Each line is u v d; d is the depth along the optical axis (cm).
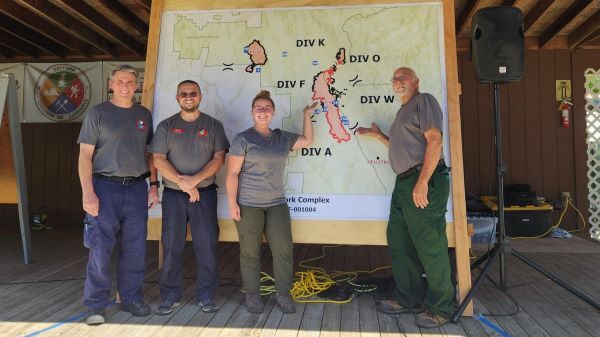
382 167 305
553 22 548
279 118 314
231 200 273
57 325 261
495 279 358
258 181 275
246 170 277
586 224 587
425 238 257
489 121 602
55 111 642
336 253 475
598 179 589
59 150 644
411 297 280
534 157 598
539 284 341
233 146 274
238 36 326
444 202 258
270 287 327
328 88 314
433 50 307
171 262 279
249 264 280
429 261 259
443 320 265
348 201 304
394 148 271
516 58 288
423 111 253
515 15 290
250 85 320
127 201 270
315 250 493
